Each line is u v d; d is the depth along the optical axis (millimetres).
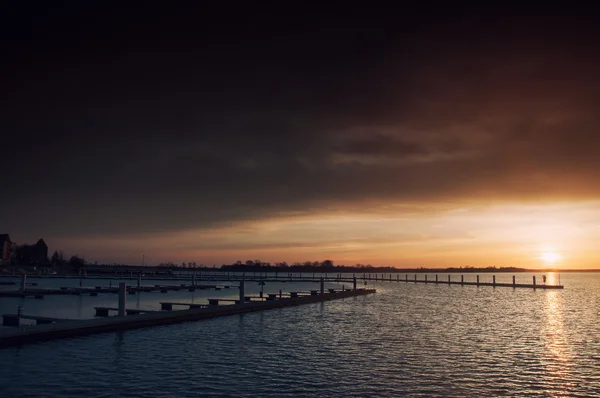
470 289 109188
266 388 22734
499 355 30312
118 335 36094
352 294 84688
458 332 39719
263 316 50156
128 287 87938
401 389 22922
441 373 25797
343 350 31562
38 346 31328
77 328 35312
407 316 51312
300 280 135875
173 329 39625
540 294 91875
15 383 23125
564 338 36969
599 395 22328
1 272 156500
